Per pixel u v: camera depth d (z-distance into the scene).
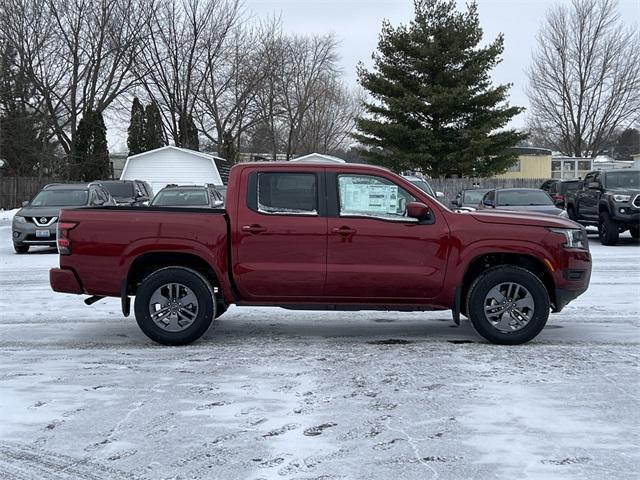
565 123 55.00
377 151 41.75
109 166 46.69
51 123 43.16
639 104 52.72
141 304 7.00
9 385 5.71
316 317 8.75
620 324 8.09
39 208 17.28
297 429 4.65
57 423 4.81
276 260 6.92
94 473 4.00
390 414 4.92
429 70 38.06
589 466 4.01
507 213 7.25
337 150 71.50
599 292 10.42
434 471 3.96
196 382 5.75
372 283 6.89
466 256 6.87
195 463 4.11
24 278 12.55
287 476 3.91
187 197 18.08
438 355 6.62
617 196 17.20
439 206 6.98
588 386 5.55
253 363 6.36
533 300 6.91
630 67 52.50
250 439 4.48
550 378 5.78
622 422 4.73
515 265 7.12
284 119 58.91
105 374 6.03
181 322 7.05
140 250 6.93
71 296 10.55
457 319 6.98
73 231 6.99
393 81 39.00
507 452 4.23
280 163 7.10
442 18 38.69
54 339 7.50
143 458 4.20
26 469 4.07
